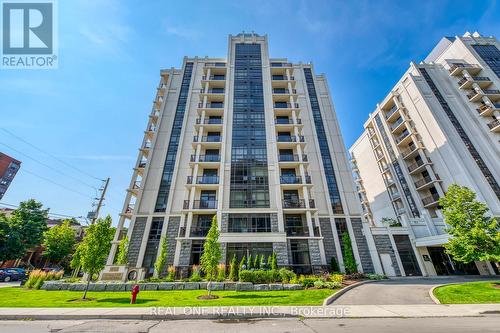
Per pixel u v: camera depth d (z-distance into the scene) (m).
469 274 25.98
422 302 11.40
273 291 14.38
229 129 30.27
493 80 34.38
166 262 23.61
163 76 37.56
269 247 22.62
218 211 24.69
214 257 14.49
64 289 15.89
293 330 7.16
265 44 38.56
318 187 28.78
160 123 32.19
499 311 9.40
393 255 26.02
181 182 27.98
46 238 39.72
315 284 15.70
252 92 33.75
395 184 38.94
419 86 36.72
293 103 33.12
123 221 27.41
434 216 32.53
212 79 35.78
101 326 7.80
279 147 30.41
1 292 14.91
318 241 23.72
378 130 43.78
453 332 6.70
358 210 27.98
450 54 40.31
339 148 31.78
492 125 32.06
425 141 34.69
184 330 7.28
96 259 13.21
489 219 16.23
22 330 7.38
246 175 27.33
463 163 30.05
